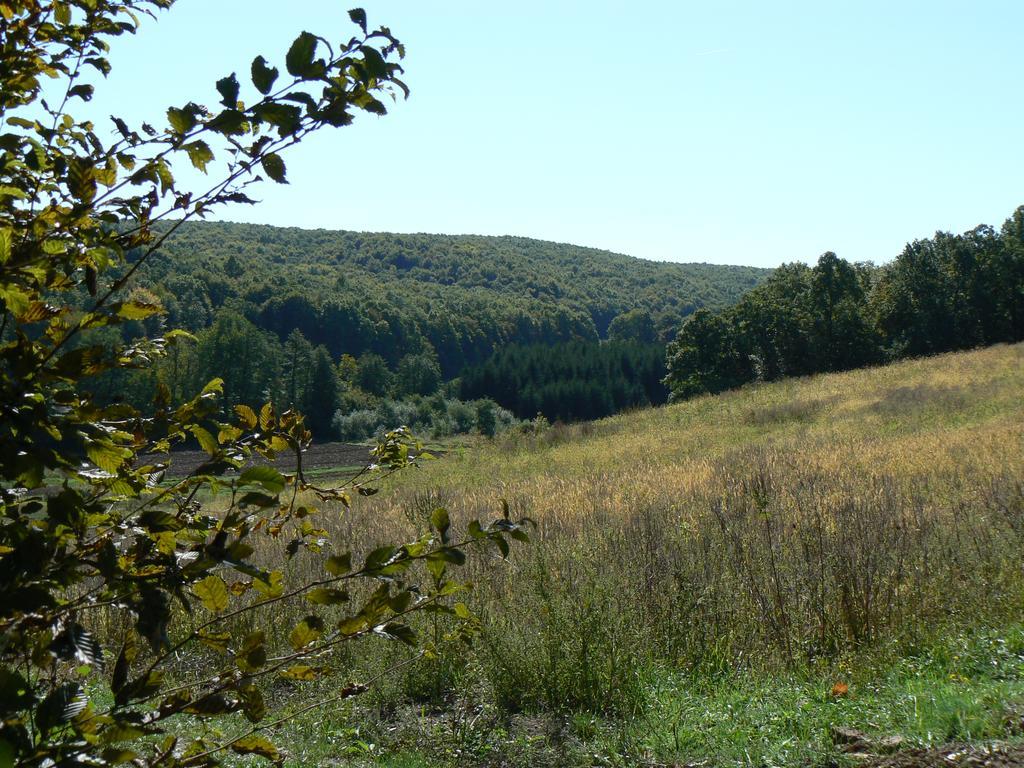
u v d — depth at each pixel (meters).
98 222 1.79
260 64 1.74
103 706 4.64
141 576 1.71
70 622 1.56
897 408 27.98
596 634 6.05
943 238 68.25
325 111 1.81
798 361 64.94
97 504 1.73
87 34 2.15
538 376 89.44
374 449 2.63
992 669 5.80
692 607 6.76
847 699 5.53
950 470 14.05
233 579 6.71
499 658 5.99
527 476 23.20
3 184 1.78
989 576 7.25
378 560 1.94
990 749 4.33
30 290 1.70
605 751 5.12
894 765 4.39
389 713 5.93
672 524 9.19
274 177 1.84
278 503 1.85
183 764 1.79
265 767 4.65
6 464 1.52
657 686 5.95
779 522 8.54
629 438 31.27
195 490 1.94
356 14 1.80
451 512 12.62
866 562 7.03
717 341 65.19
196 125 1.74
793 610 6.76
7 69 2.00
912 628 6.45
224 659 5.05
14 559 1.53
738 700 5.64
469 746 5.30
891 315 67.12
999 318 66.06
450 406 69.94
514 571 7.39
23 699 1.46
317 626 1.94
